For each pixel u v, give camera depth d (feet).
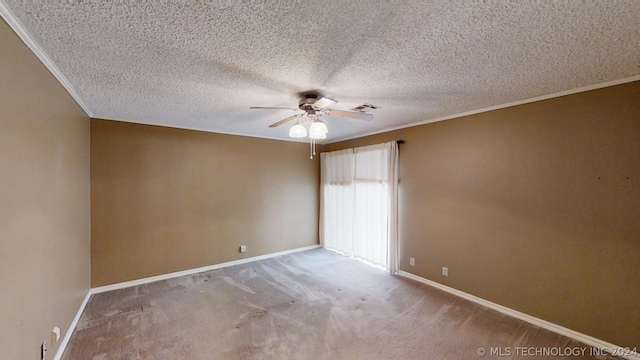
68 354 7.15
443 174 11.48
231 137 14.89
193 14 4.43
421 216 12.32
